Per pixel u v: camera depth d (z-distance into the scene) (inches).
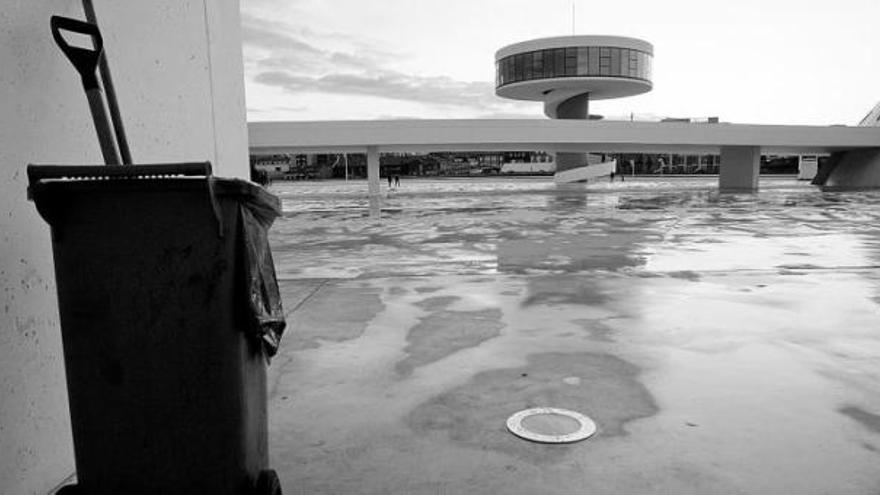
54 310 100.5
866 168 1820.9
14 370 92.2
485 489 102.0
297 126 1376.7
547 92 2741.1
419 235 561.9
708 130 1587.1
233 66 170.2
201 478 78.6
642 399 140.3
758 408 134.5
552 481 104.2
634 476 105.5
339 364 168.9
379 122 1402.6
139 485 79.1
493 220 717.3
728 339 188.2
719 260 374.9
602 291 263.0
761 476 105.0
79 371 77.8
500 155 5211.6
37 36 97.1
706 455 112.8
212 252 75.5
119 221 75.2
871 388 146.2
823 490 100.3
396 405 139.0
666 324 206.4
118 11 118.6
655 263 364.8
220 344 76.7
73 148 105.0
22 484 93.4
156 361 76.9
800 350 176.4
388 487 103.0
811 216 735.7
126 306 76.2
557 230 585.0
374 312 230.4
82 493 80.1
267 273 84.5
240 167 175.3
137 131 125.1
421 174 4766.2
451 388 149.0
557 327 203.8
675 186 1894.7
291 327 209.5
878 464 108.9
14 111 93.0
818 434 121.2
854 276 297.7
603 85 2517.2
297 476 107.1
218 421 77.8
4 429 90.3
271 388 151.3
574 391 145.7
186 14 144.1
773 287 269.1
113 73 117.2
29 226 95.4
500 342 187.5
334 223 712.4
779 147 1772.9
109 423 78.4
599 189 1692.9
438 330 202.4
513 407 136.7
